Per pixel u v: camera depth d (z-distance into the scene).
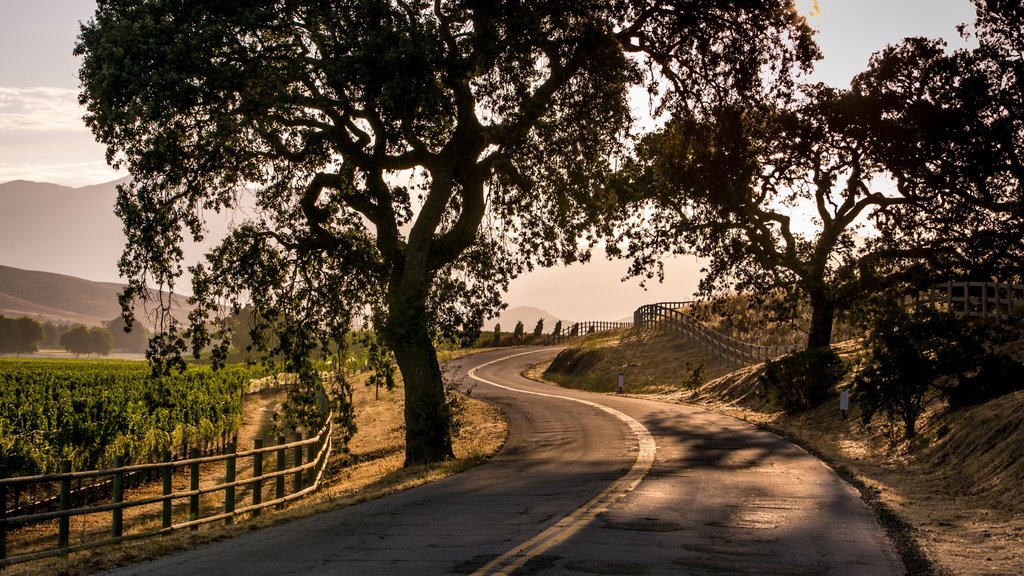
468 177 22.09
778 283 33.16
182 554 9.22
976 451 15.23
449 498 13.29
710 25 21.23
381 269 22.34
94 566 8.62
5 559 10.04
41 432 23.47
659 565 7.70
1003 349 22.56
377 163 20.92
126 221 19.30
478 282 23.47
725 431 24.19
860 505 11.88
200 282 21.84
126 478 24.12
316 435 20.75
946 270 29.61
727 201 24.53
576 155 21.64
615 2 20.17
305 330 23.75
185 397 34.78
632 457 18.58
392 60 17.64
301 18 18.78
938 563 8.03
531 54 19.98
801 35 21.66
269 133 19.67
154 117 17.52
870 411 20.03
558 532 9.48
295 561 8.24
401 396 48.38
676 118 23.02
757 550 8.52
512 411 34.00
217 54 18.41
